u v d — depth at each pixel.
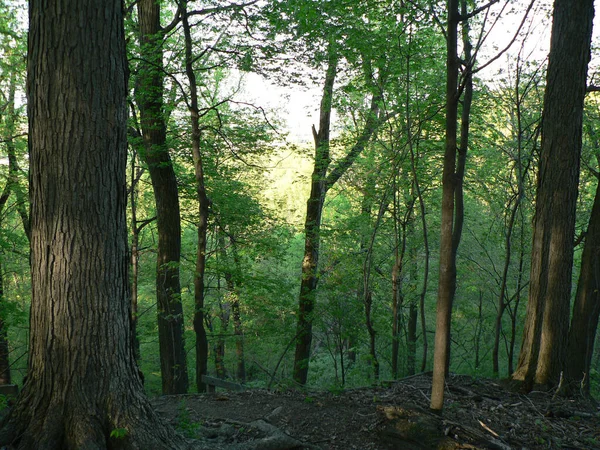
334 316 12.24
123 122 4.28
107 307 4.16
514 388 7.74
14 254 16.92
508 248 10.41
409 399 6.58
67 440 3.91
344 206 17.95
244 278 12.45
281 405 6.43
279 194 18.03
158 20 11.40
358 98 13.41
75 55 3.98
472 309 18.84
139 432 4.05
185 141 12.81
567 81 7.50
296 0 9.46
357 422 5.72
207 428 5.41
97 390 4.09
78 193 4.03
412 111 11.38
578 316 7.99
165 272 11.98
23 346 18.61
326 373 16.09
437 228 15.39
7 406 4.92
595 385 9.53
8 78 14.64
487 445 4.93
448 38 5.04
